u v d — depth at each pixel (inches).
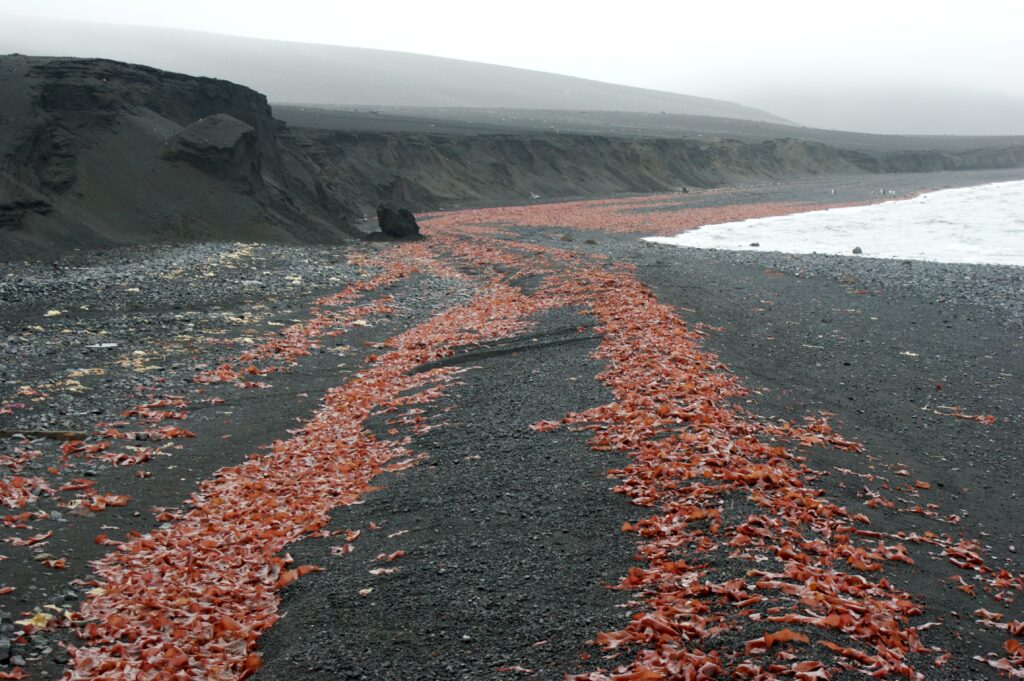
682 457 491.8
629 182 4611.2
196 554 420.8
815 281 1374.3
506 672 294.2
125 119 1830.7
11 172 1524.4
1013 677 300.5
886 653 288.8
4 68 1758.1
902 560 397.7
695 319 998.4
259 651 335.9
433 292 1330.0
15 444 589.9
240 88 2223.2
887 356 884.6
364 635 334.6
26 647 330.3
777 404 678.5
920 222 2672.2
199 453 596.4
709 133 7677.2
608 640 300.5
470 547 410.0
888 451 597.3
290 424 670.5
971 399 745.0
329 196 2453.2
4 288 1136.2
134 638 343.0
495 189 3843.5
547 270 1457.9
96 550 430.3
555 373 751.1
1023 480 562.3
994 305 1178.6
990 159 7411.4
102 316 1043.3
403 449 581.6
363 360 885.8
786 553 367.6
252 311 1118.4
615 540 399.2
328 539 443.2
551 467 513.0
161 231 1617.9
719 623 304.8
